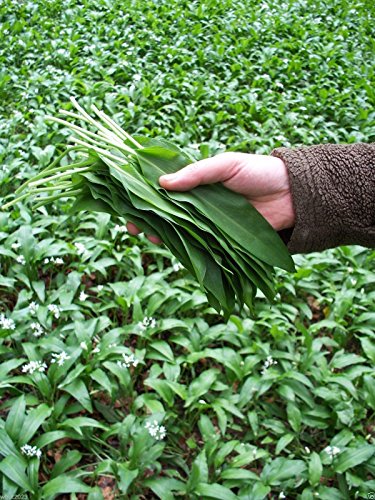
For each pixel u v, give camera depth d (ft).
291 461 2.36
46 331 2.83
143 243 3.44
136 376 2.74
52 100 5.07
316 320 3.31
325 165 1.63
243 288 1.62
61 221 3.43
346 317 3.28
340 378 2.73
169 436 2.52
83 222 3.57
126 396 2.65
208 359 2.93
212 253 1.54
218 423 2.61
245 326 2.95
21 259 3.05
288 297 3.34
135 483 2.30
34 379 2.46
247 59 6.36
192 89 5.36
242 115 5.13
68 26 6.67
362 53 7.29
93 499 2.10
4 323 2.63
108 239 3.47
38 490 2.11
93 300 3.17
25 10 6.89
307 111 5.49
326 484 2.47
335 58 6.73
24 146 4.24
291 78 6.06
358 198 1.60
